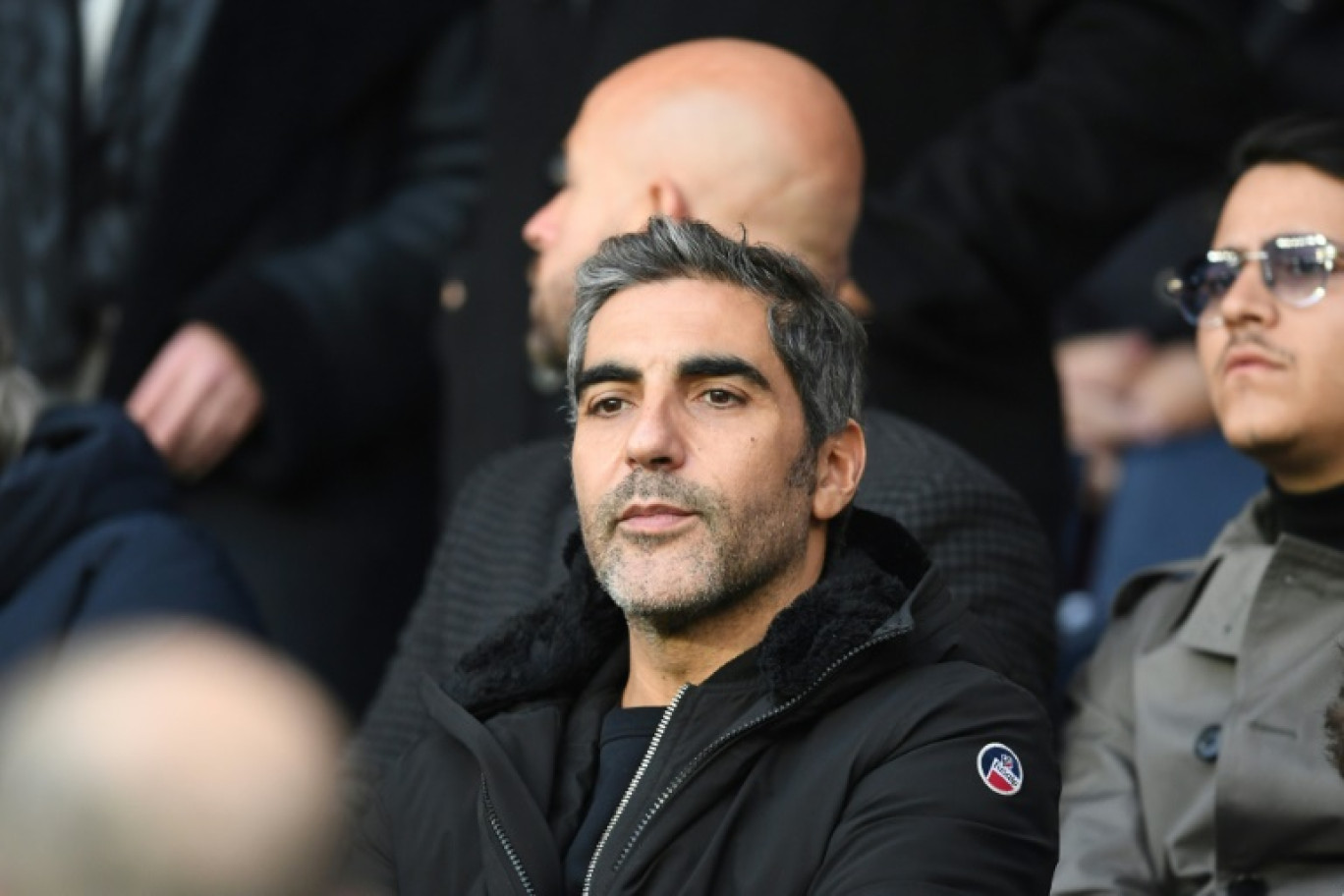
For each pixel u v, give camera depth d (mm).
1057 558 15688
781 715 8930
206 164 18422
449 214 18828
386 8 18875
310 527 17891
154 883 3883
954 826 8664
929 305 15297
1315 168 11508
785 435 9102
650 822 8875
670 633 9133
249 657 4230
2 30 18688
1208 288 11617
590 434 9141
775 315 9164
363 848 9578
